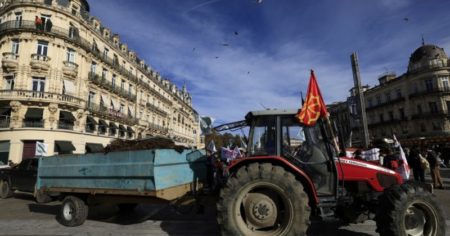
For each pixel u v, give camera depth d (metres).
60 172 6.58
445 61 39.53
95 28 32.56
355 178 5.00
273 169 4.61
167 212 7.75
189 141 69.38
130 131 37.94
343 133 5.72
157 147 5.79
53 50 26.58
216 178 6.28
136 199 5.77
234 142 8.18
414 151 12.24
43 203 9.98
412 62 43.53
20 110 24.80
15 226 6.24
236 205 4.58
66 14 27.66
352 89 20.33
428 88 40.34
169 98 56.88
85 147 28.73
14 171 11.75
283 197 4.46
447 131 38.06
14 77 25.42
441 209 4.35
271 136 5.25
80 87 28.80
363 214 5.22
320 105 5.05
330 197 4.84
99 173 5.90
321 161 5.01
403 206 4.22
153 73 50.38
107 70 34.16
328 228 5.62
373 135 49.16
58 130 25.77
